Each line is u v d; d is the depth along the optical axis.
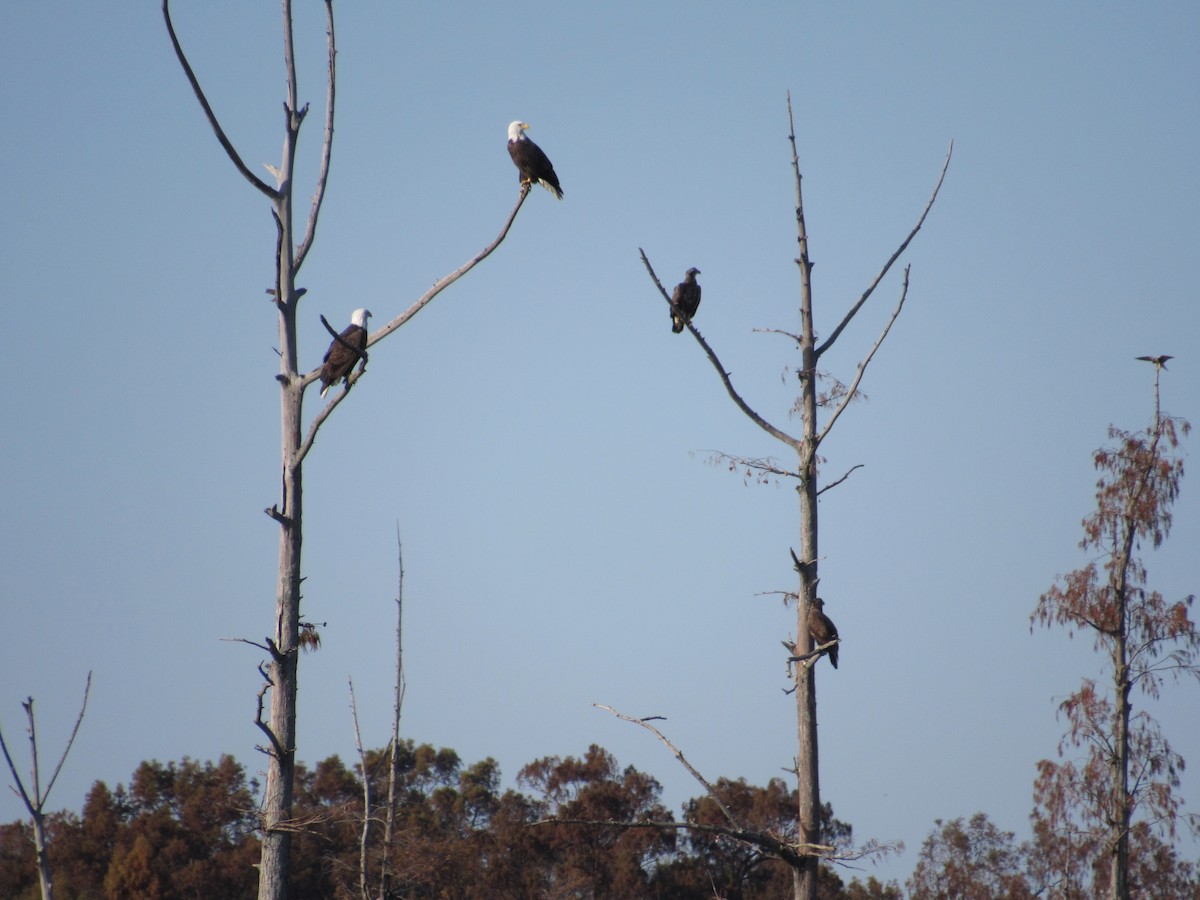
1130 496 21.59
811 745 12.07
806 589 12.43
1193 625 21.12
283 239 11.38
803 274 13.03
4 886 29.06
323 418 10.90
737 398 12.66
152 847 29.25
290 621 10.86
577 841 29.83
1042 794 21.94
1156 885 25.67
